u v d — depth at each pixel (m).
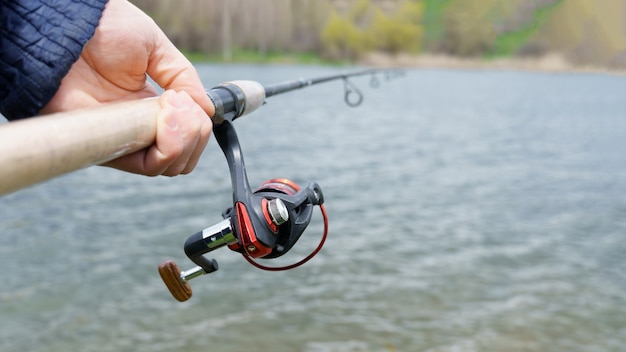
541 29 78.88
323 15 69.06
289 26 66.19
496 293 7.53
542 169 16.42
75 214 10.73
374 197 12.40
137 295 7.34
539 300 7.32
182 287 1.41
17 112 0.92
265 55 62.28
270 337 6.33
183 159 1.02
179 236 9.63
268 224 1.30
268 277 7.91
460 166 16.47
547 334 6.46
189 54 54.28
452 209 11.65
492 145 20.56
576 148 20.53
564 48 77.44
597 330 6.61
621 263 8.73
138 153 0.97
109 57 1.04
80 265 8.24
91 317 6.72
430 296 7.38
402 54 75.69
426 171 15.52
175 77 1.11
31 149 0.61
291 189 1.47
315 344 6.18
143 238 9.49
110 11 1.04
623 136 23.75
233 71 48.50
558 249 9.36
